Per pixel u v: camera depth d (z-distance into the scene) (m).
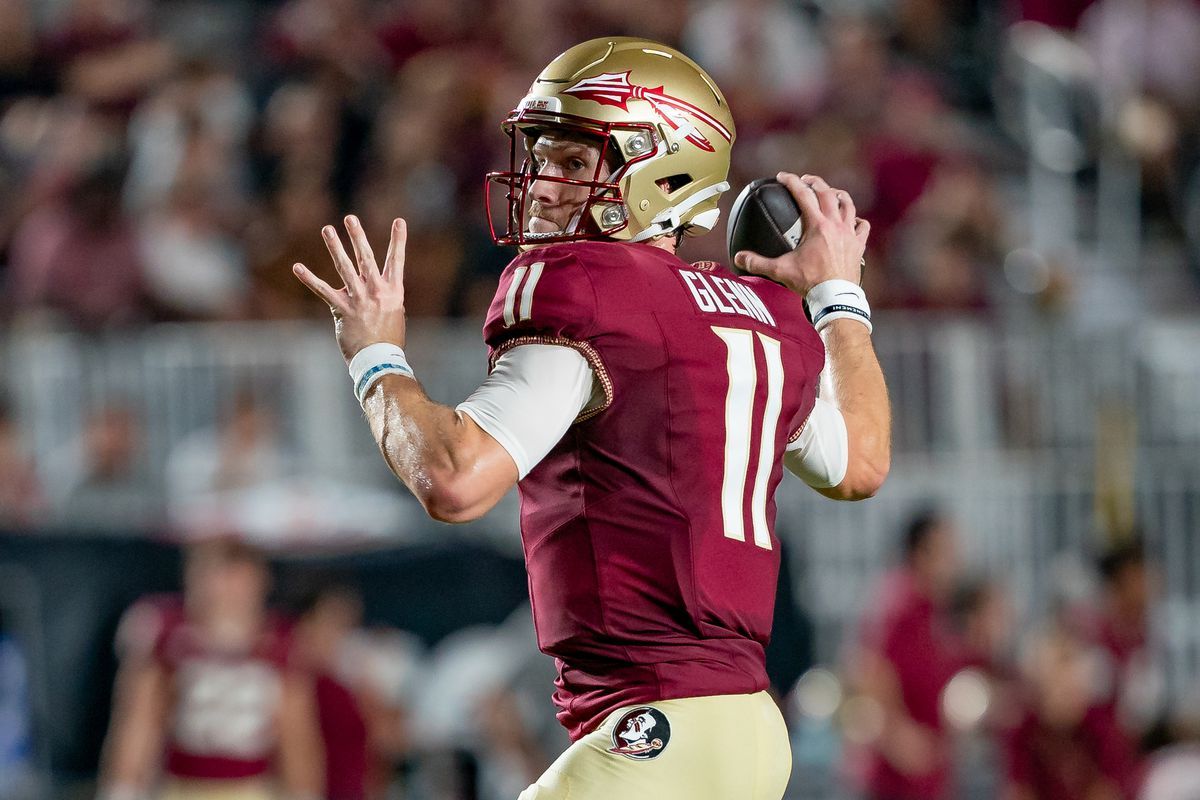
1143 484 30.08
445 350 28.95
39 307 30.72
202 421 28.00
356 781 25.14
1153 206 39.50
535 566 10.57
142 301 30.95
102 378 27.94
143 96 35.22
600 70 10.85
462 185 33.81
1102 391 30.11
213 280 31.91
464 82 34.81
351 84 36.34
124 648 25.56
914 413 29.58
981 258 34.22
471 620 26.44
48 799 25.23
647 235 11.05
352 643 25.66
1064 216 40.19
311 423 28.31
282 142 35.03
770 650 27.52
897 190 34.81
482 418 9.95
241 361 28.17
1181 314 37.25
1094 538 29.72
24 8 37.91
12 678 25.56
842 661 28.17
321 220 32.25
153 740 24.59
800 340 11.22
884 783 25.73
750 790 10.34
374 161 34.78
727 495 10.48
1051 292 33.69
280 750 24.73
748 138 36.16
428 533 27.64
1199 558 30.05
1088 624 26.69
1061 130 41.09
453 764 25.09
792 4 42.41
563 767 10.27
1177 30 40.97
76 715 25.58
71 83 36.66
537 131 11.14
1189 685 29.53
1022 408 29.86
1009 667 27.05
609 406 10.24
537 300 10.20
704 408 10.38
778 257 12.02
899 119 36.22
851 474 11.55
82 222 31.19
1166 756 26.91
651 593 10.28
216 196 33.44
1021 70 42.00
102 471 27.52
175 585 26.06
